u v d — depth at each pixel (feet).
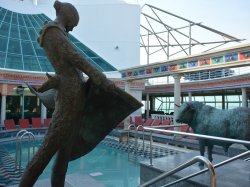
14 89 61.46
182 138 35.65
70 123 7.48
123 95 7.67
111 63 77.92
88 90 8.05
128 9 80.79
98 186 13.65
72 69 7.57
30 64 67.46
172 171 9.39
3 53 65.05
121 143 41.78
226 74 67.67
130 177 25.52
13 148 39.24
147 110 91.09
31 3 75.77
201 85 71.51
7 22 69.77
